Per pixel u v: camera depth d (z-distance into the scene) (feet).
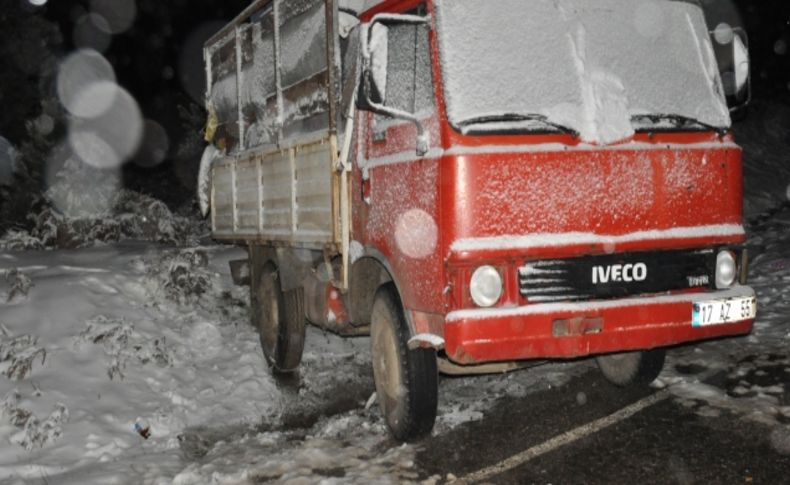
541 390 21.94
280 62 24.43
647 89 17.69
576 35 17.40
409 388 17.90
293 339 25.62
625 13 18.08
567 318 16.03
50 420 20.93
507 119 16.22
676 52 18.35
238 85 28.84
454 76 16.39
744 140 78.79
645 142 17.12
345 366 27.12
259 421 22.44
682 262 17.37
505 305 15.99
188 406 23.53
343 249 20.34
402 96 17.90
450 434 18.99
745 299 17.67
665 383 21.16
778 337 25.02
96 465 19.31
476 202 15.76
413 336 17.29
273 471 17.65
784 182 69.00
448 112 16.10
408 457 17.69
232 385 25.17
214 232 32.65
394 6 18.19
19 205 44.34
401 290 17.66
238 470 17.87
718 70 18.80
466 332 15.61
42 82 55.57
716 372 21.98
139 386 24.21
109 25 78.23
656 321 16.72
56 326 26.48
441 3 16.78
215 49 32.12
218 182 31.86
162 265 32.27
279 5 24.36
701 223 17.46
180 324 29.30
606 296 16.60
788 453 15.98
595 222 16.46
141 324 28.22
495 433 18.80
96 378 24.06
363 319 20.45
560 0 17.63
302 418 22.36
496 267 15.98
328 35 20.49
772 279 33.94
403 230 17.42
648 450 16.76
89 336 25.68
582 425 18.69
